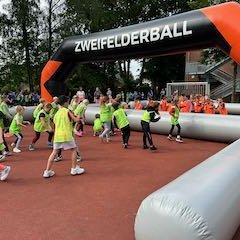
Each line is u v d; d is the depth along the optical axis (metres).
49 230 4.84
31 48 33.06
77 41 13.98
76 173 7.65
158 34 11.27
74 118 7.35
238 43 9.76
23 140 12.46
